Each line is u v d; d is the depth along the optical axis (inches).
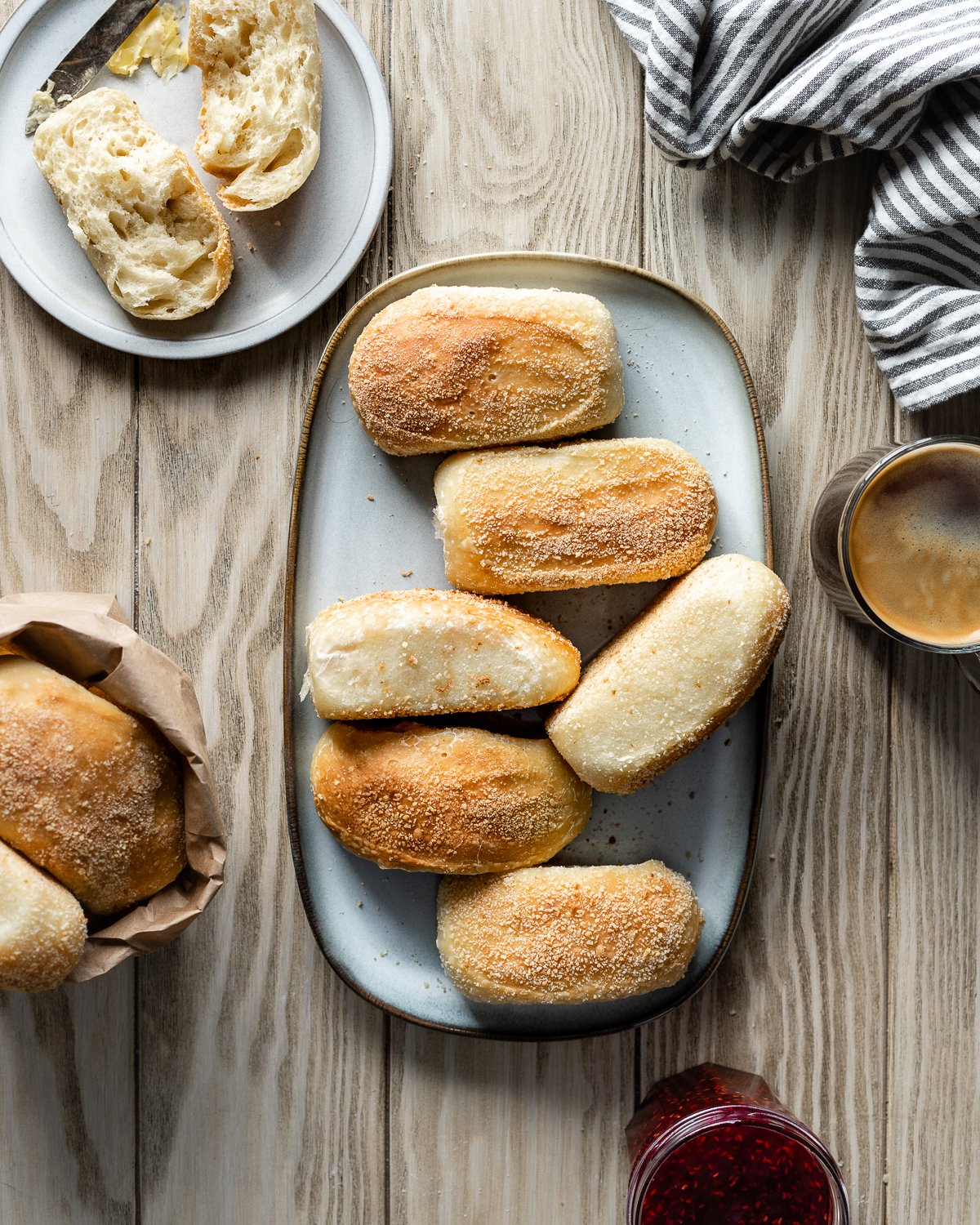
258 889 35.1
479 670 32.8
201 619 35.0
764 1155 33.6
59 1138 35.0
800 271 35.3
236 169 34.2
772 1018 35.5
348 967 34.6
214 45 33.8
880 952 35.6
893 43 33.1
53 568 34.9
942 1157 35.7
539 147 35.1
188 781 32.8
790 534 35.4
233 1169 35.2
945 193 33.9
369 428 33.5
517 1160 35.4
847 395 35.3
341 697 32.7
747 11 33.4
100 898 32.5
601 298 34.3
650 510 33.2
